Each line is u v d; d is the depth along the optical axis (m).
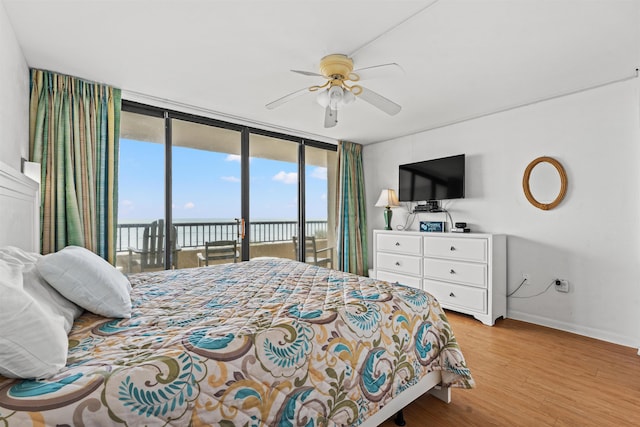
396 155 4.55
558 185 2.96
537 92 2.86
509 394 1.84
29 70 2.38
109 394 0.79
